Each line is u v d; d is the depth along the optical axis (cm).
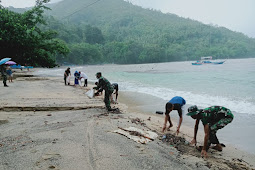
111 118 659
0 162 343
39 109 750
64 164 340
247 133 573
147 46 15775
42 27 11694
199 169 359
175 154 418
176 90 1419
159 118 745
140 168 345
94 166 339
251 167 384
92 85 1744
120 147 423
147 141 472
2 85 1491
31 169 322
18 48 2359
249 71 3123
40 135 473
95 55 13000
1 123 570
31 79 2167
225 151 465
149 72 3869
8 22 2219
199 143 509
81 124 571
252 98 1031
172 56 17062
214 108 444
